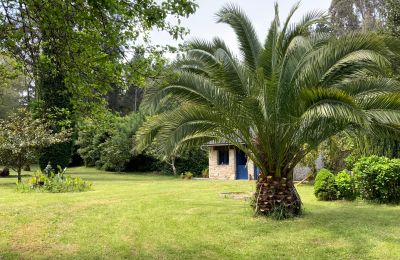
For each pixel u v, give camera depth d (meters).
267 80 8.86
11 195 14.63
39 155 21.38
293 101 8.52
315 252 6.29
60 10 5.47
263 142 9.45
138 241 7.27
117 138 34.25
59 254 6.55
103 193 15.48
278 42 9.43
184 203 12.18
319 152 19.14
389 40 8.51
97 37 5.64
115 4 4.91
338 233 7.47
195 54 9.82
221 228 8.25
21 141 18.61
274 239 7.23
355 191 12.09
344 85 8.69
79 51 6.04
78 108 7.56
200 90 8.84
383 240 6.84
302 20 9.93
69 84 6.73
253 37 10.25
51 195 14.57
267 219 9.13
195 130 8.90
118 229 8.28
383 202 11.28
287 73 9.05
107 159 35.28
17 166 19.61
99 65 6.01
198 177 30.72
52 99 18.48
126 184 21.17
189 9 5.45
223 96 8.74
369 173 11.42
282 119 8.91
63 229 8.34
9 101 36.34
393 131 8.77
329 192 12.34
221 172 27.58
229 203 12.13
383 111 7.59
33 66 6.80
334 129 8.59
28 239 7.53
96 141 37.66
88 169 39.16
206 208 11.01
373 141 14.44
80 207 11.23
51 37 6.00
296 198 9.61
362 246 6.50
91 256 6.41
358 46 8.06
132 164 36.72
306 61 8.90
